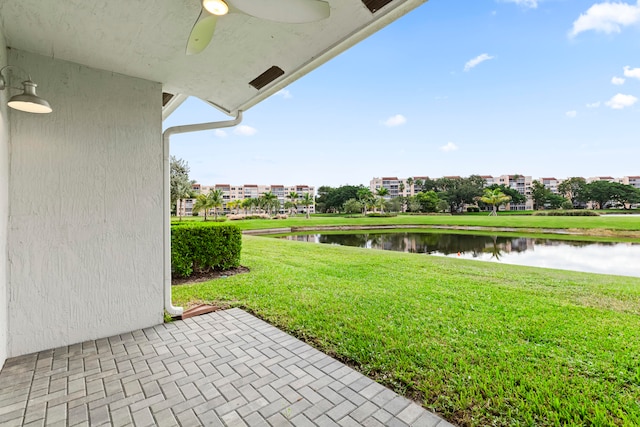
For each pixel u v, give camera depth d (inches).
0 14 80.9
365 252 356.2
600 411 68.1
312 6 66.9
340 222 1239.5
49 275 103.4
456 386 78.7
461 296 163.0
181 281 200.2
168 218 130.8
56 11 80.4
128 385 81.5
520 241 637.3
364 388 79.7
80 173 109.3
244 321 129.8
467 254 465.7
